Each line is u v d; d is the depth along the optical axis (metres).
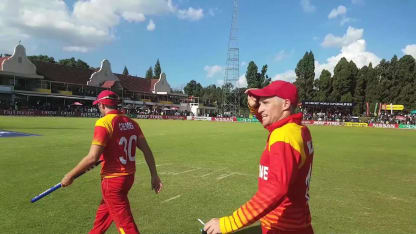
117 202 3.38
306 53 79.44
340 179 8.54
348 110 62.59
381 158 12.82
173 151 13.12
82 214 5.14
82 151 12.09
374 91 70.50
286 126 2.00
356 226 4.99
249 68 89.81
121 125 3.44
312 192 7.09
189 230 4.64
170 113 66.19
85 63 89.12
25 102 47.28
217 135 22.23
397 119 56.75
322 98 75.38
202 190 6.91
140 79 71.88
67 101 54.53
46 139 16.03
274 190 1.77
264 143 17.25
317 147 16.66
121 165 3.37
